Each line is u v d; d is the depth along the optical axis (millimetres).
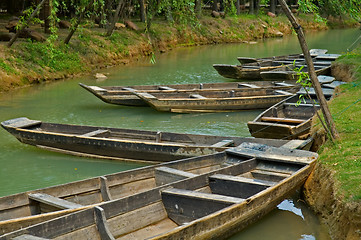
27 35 22375
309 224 8016
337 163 8406
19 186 9781
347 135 9594
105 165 11188
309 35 43250
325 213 7844
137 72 23453
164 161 10828
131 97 16109
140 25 31906
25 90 18875
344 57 19953
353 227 6750
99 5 27938
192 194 7551
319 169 8633
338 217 7238
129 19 32531
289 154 9266
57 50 22469
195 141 11172
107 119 14898
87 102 17109
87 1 23000
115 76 22234
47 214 6809
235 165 8836
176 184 7961
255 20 42625
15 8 30828
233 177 8375
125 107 16422
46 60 21219
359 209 6711
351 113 10992
